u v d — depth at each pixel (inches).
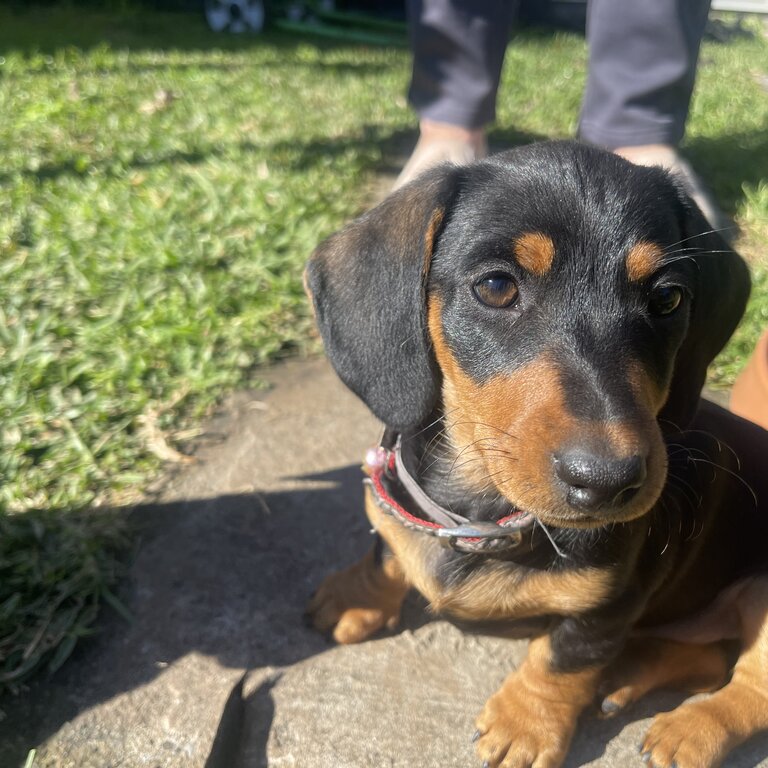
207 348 16.1
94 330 16.2
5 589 11.3
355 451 14.2
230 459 14.0
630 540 8.9
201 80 33.6
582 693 9.7
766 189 23.4
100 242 19.2
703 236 9.3
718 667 10.7
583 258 8.3
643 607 9.4
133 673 10.5
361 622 10.9
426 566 9.7
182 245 19.0
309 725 10.0
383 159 25.8
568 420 7.4
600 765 9.6
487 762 9.5
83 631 10.8
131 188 22.0
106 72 34.5
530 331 8.2
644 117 20.7
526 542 9.0
